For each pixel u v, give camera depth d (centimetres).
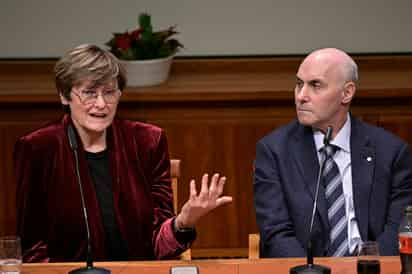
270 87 962
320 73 661
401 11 1057
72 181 630
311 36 1062
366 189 672
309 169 675
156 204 652
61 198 630
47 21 1052
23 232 641
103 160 641
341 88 665
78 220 630
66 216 630
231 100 947
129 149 649
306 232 664
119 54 973
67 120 642
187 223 599
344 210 671
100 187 638
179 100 941
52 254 638
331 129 617
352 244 666
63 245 635
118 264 580
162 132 664
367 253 548
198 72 1052
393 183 683
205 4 1053
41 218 641
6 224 968
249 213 972
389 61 1055
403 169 684
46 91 951
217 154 962
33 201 638
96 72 601
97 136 638
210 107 954
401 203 678
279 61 1051
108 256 638
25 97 934
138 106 951
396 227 670
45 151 634
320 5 1054
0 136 953
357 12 1057
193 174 965
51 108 954
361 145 681
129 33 999
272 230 666
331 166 675
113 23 1054
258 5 1054
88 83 604
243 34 1059
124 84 623
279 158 681
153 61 969
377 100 956
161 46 981
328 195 672
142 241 643
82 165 633
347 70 666
